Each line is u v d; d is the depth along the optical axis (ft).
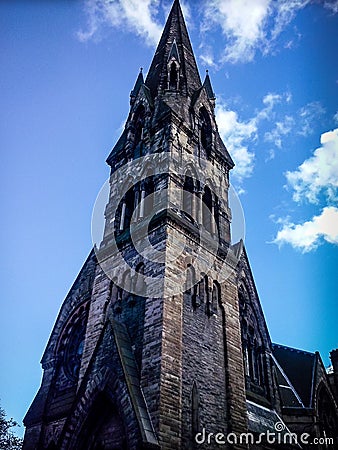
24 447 107.86
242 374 103.19
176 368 87.15
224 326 106.63
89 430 85.76
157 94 146.20
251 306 137.90
